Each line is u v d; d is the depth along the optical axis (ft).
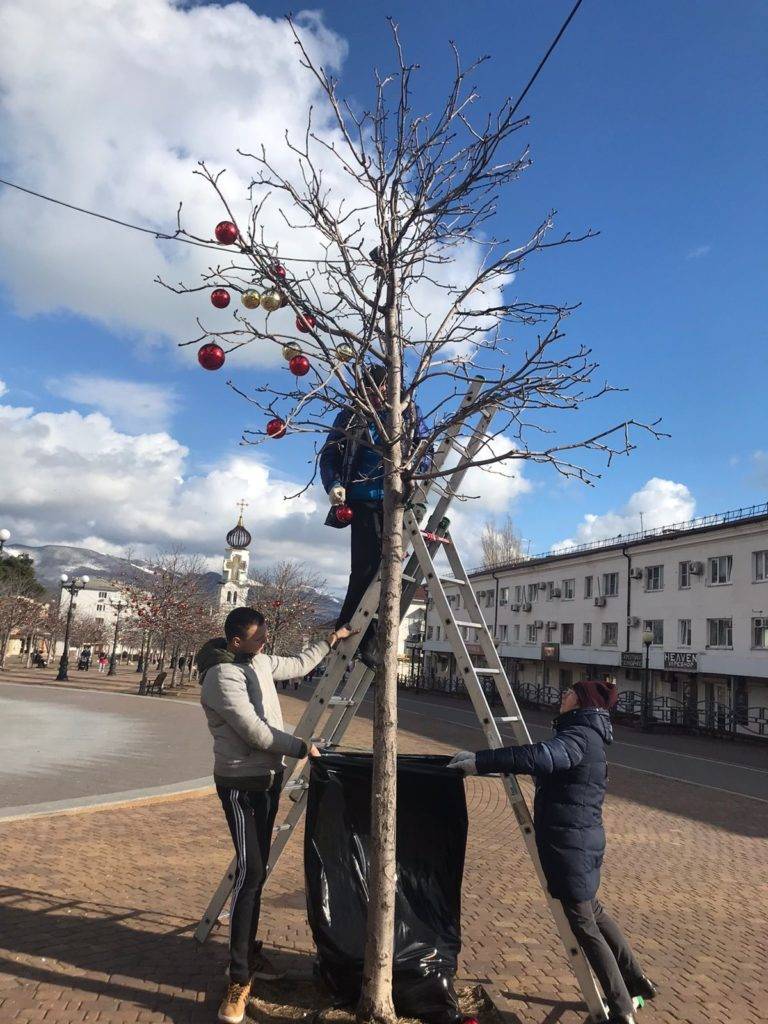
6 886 17.56
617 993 11.91
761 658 95.20
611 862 26.27
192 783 33.50
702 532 107.45
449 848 13.44
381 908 11.34
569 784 12.42
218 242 12.73
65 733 51.90
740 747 86.79
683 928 18.93
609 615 129.59
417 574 15.34
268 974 13.23
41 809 26.43
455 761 12.68
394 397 12.79
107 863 20.45
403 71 13.65
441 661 199.62
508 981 14.33
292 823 14.73
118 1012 11.57
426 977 12.04
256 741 12.13
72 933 14.74
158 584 111.45
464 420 13.28
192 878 19.57
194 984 12.76
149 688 99.86
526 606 155.53
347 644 14.07
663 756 69.26
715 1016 13.52
